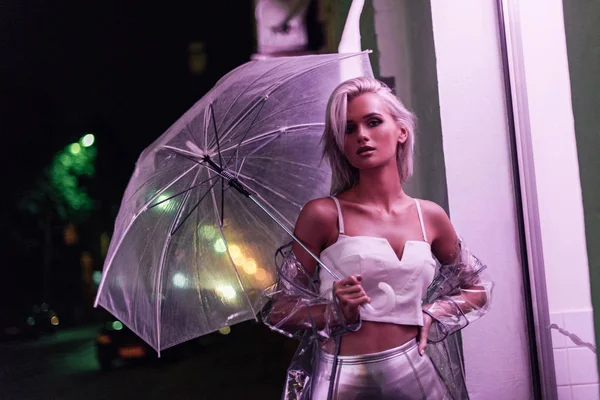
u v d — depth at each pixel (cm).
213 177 235
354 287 183
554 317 301
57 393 568
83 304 727
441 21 309
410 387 198
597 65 308
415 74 329
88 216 762
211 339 553
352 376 196
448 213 302
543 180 306
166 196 217
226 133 225
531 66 308
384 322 200
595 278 304
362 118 207
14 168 736
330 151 221
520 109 306
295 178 252
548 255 304
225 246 237
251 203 246
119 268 209
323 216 206
